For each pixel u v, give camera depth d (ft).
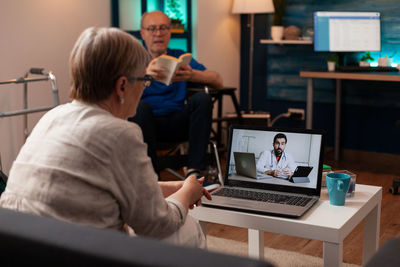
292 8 14.90
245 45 16.14
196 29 14.07
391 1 13.58
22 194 3.71
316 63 14.84
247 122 14.28
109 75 3.89
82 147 3.66
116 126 3.76
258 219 4.97
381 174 13.02
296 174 5.65
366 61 14.07
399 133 14.01
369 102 14.29
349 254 7.86
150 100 10.96
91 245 2.19
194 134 10.52
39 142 3.81
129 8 14.35
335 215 4.96
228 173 6.01
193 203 4.84
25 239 2.30
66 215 3.62
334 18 13.69
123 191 3.77
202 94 10.57
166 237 4.23
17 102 11.50
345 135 14.79
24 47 11.56
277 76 15.60
